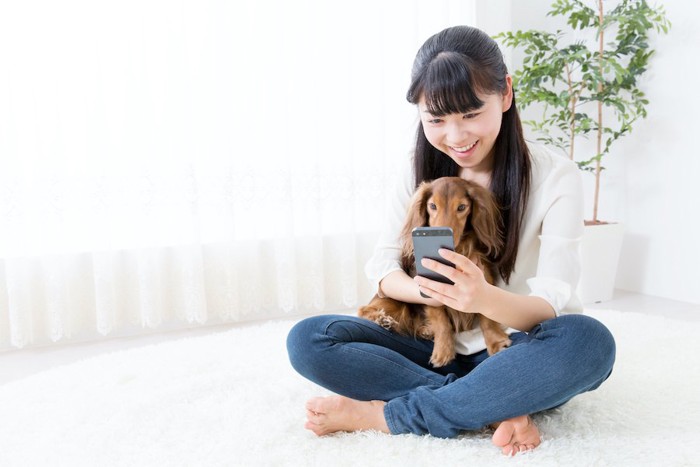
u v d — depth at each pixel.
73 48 2.25
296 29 2.55
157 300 2.41
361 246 2.76
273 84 2.53
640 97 2.86
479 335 1.26
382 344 1.31
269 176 2.56
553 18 3.24
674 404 1.37
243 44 2.48
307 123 2.59
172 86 2.38
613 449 1.13
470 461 1.08
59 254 2.26
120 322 2.43
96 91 2.28
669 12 2.71
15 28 2.17
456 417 1.14
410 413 1.19
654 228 2.86
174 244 2.45
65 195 2.28
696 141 2.64
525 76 2.77
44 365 2.09
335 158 2.65
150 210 2.38
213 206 2.50
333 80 2.63
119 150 2.34
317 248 2.62
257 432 1.26
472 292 1.07
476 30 1.21
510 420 1.13
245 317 2.63
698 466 1.06
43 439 1.30
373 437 1.19
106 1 2.28
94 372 1.78
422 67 1.18
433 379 1.24
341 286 2.71
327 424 1.22
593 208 2.91
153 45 2.36
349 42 2.62
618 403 1.37
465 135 1.17
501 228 1.24
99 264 2.31
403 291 1.27
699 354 1.76
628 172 2.97
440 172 1.37
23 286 2.22
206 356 1.89
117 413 1.42
